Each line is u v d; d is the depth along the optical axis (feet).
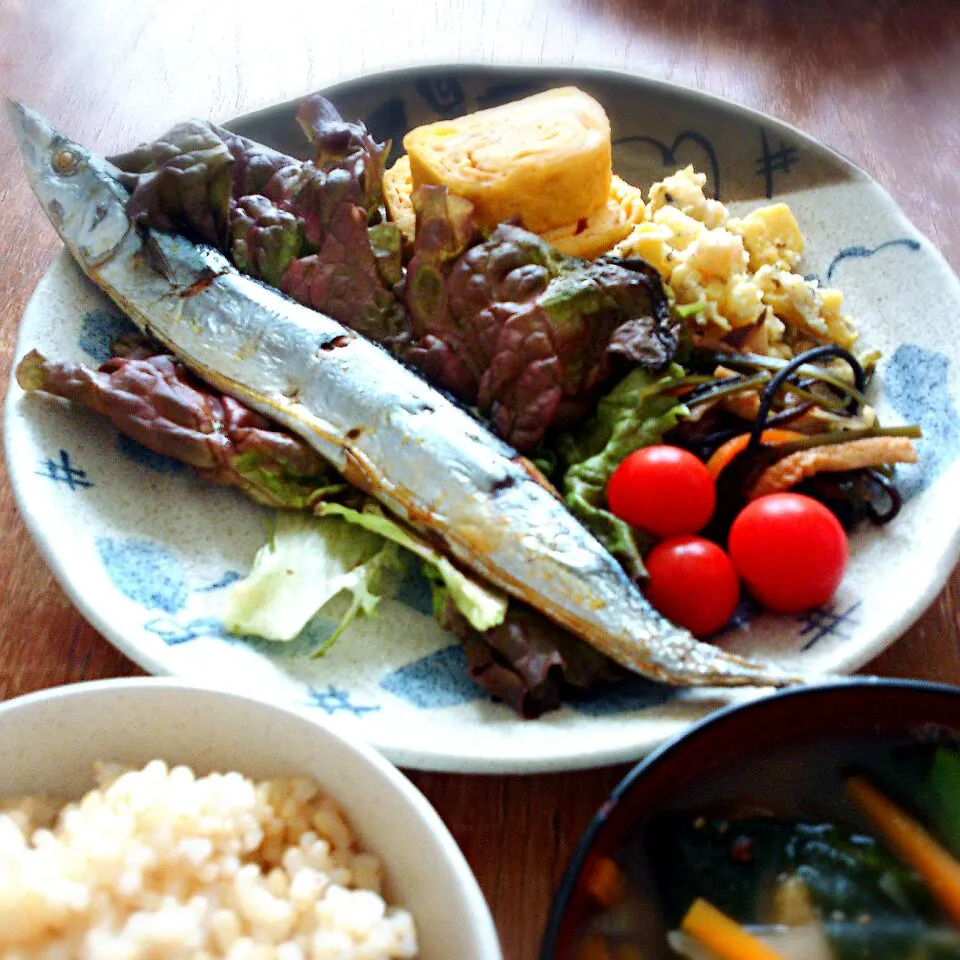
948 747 1.03
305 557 1.26
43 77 1.77
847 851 1.00
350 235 1.40
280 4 1.90
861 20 1.90
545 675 1.16
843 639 1.19
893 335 1.43
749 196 1.58
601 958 0.97
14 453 1.27
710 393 1.32
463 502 1.25
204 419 1.32
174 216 1.43
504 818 1.13
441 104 1.63
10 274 1.51
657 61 1.82
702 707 1.16
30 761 1.01
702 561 1.23
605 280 1.33
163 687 1.01
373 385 1.32
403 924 0.97
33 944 0.92
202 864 0.96
